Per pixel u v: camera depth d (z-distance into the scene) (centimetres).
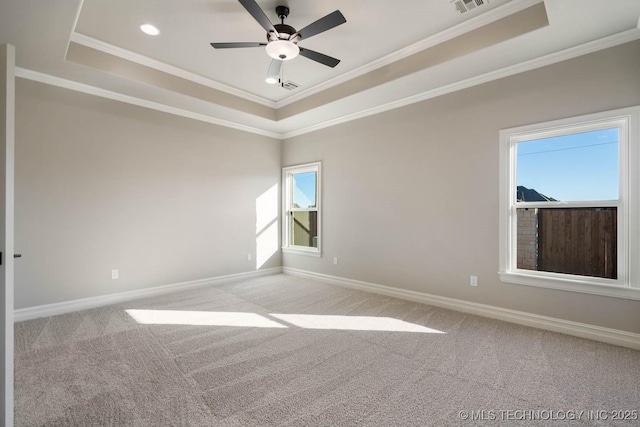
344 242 466
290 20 274
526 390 191
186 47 317
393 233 405
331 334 280
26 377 204
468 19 270
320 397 184
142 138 397
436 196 363
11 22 232
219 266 479
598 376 206
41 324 301
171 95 378
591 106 263
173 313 337
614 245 263
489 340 265
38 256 322
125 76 330
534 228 303
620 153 256
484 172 325
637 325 246
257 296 407
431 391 190
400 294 398
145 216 400
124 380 201
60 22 233
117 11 257
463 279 342
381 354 240
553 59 279
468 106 336
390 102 400
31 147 319
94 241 359
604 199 267
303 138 529
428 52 307
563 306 280
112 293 372
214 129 473
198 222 454
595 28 240
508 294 311
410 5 252
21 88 313
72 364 222
